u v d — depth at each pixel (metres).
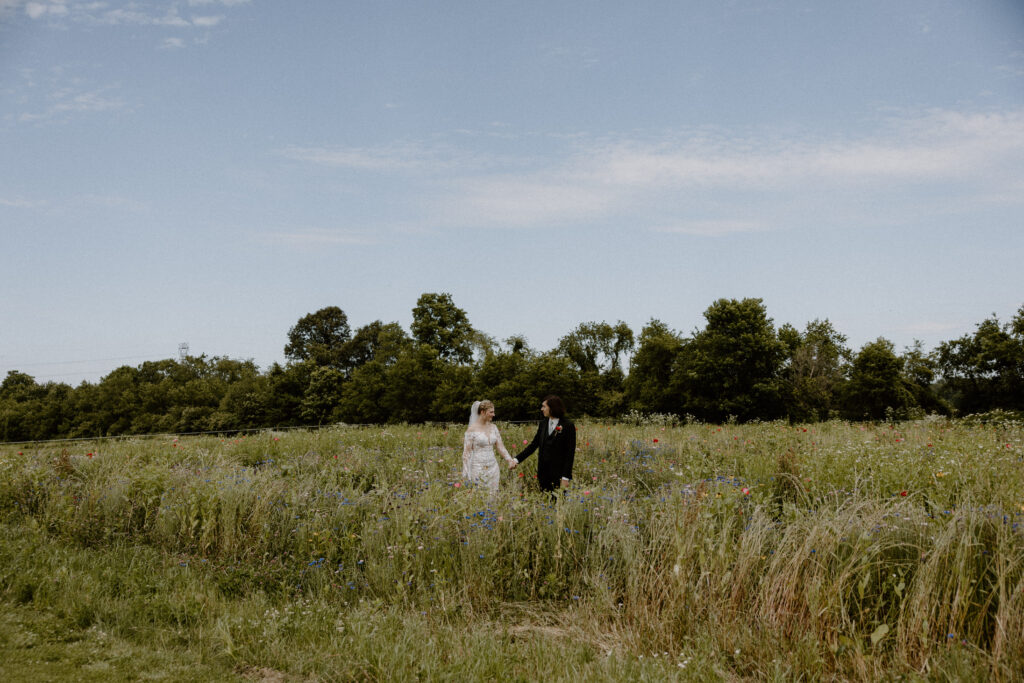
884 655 3.75
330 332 82.00
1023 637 3.59
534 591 5.19
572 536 5.57
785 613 4.04
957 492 6.57
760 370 48.25
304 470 10.60
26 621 4.25
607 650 4.15
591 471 9.59
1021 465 7.62
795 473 7.30
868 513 4.73
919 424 15.52
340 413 60.81
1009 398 47.62
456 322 63.50
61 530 6.70
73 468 8.80
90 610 4.47
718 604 4.27
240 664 3.83
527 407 48.59
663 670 3.61
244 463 12.44
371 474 10.13
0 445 14.99
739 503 5.58
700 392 48.94
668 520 5.07
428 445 13.57
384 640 4.04
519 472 9.13
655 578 4.62
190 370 99.19
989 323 49.59
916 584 3.99
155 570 5.55
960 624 3.80
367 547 5.59
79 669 3.63
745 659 3.84
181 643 4.14
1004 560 4.05
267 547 5.93
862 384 48.38
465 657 3.88
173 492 6.96
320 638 4.21
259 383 78.75
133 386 88.75
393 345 64.06
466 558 5.31
